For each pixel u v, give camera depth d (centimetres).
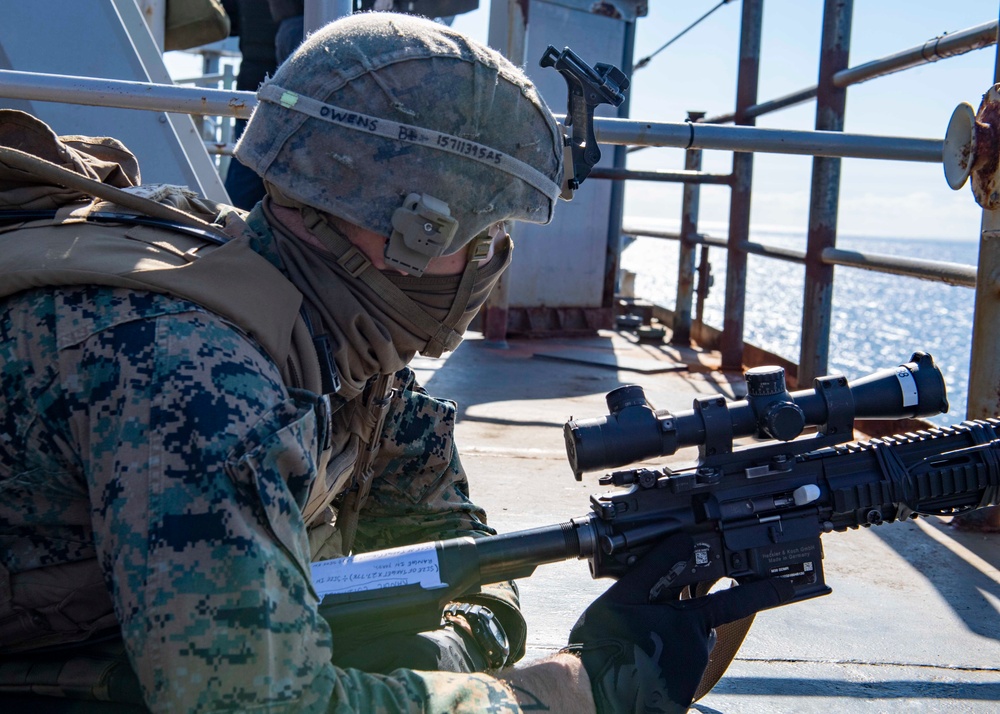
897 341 4028
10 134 116
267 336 95
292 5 352
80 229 100
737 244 498
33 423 90
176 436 86
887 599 205
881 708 160
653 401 416
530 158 107
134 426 86
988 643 185
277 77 107
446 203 101
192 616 82
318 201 100
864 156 285
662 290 7469
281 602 86
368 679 95
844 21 393
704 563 116
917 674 172
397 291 106
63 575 97
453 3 430
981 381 252
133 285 92
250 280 97
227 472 85
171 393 87
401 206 100
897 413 129
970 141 245
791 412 118
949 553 233
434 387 411
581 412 377
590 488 271
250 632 82
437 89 101
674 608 111
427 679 98
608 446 114
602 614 112
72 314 91
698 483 117
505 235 113
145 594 82
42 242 97
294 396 96
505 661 127
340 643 113
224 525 84
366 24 106
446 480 142
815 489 120
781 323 3972
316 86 102
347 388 110
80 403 89
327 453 103
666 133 261
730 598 113
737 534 117
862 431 383
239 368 90
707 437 118
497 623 128
